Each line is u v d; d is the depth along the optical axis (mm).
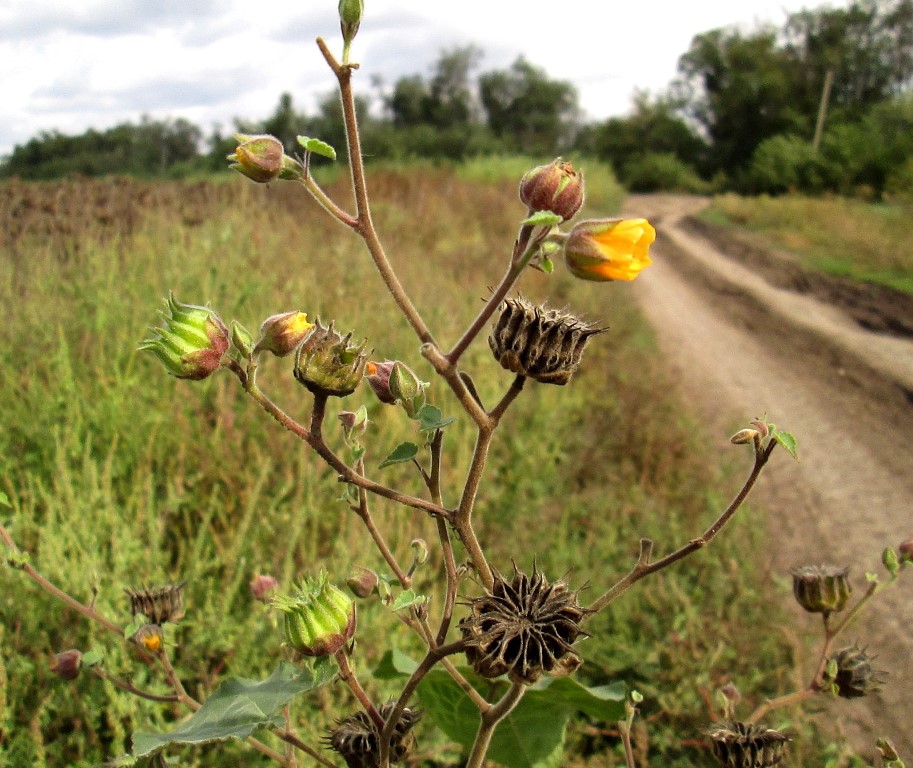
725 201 31375
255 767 2807
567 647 1417
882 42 54844
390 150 46656
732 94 55531
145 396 4984
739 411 8461
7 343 5387
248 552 4004
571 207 1505
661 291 15344
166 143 68688
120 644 3094
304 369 1512
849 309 12891
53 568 3355
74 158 62562
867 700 3871
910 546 2227
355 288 7598
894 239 16891
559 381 1578
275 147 1530
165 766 1901
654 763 3438
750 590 4477
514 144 66312
